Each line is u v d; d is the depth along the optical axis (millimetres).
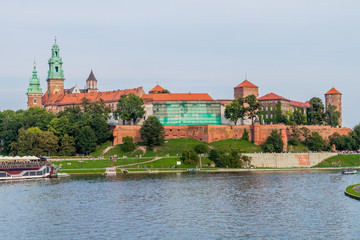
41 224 107375
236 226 104375
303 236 95812
